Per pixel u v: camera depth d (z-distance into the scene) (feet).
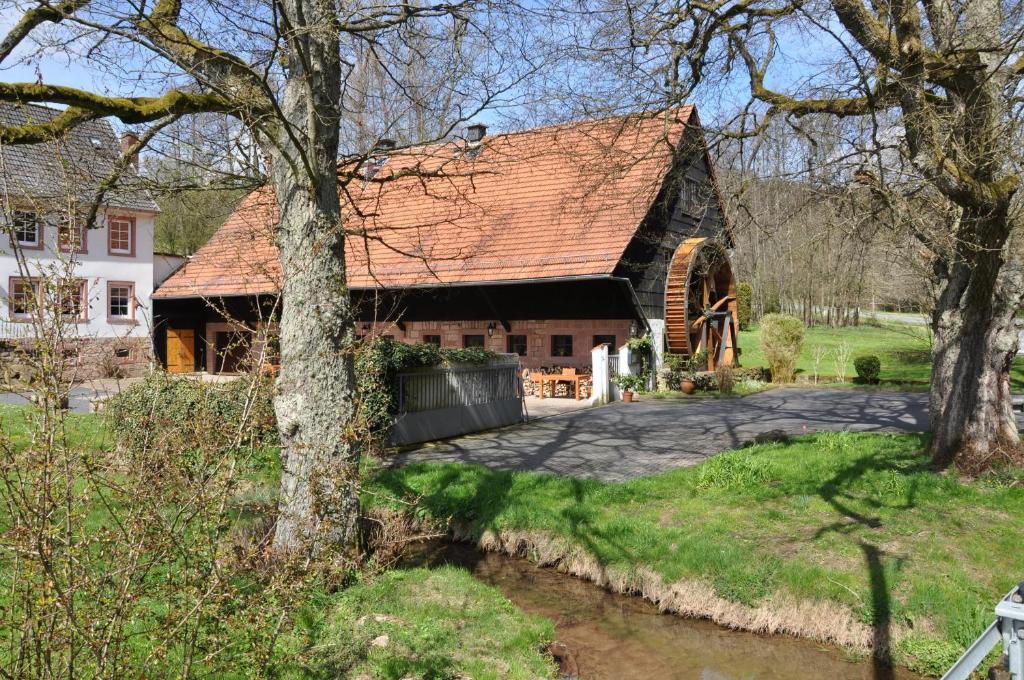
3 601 12.51
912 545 24.56
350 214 25.14
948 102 30.25
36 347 9.78
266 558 14.60
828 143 35.12
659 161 40.04
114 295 94.22
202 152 27.48
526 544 28.19
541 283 62.23
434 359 45.42
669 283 68.39
